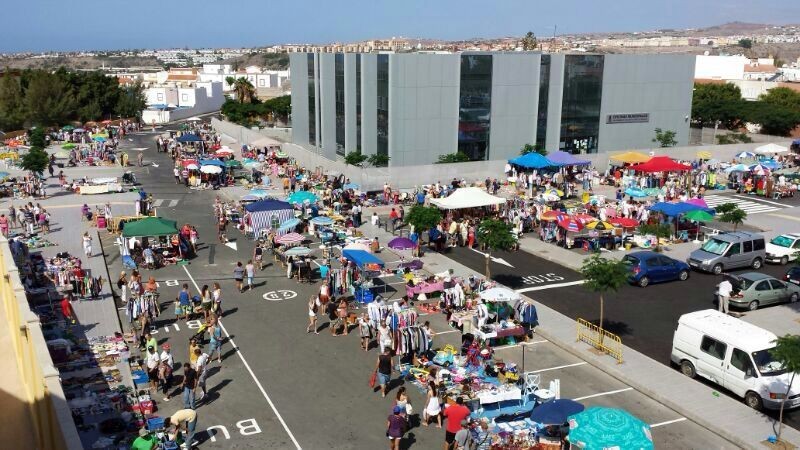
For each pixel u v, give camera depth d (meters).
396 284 31.45
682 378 22.02
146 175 58.84
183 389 20.67
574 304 28.88
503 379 21.47
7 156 63.31
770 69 153.88
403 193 48.06
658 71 64.12
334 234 38.31
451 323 26.64
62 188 52.19
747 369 20.27
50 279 30.48
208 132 87.38
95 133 79.94
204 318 27.11
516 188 51.16
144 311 25.23
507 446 17.86
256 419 19.50
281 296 29.88
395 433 17.44
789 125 80.75
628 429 15.20
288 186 50.88
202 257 35.47
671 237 38.50
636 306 28.84
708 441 18.59
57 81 98.00
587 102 61.88
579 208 44.25
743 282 28.59
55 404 14.60
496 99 58.56
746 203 48.38
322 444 18.23
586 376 22.48
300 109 76.00
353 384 21.70
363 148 60.69
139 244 34.75
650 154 59.72
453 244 37.81
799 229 40.97
